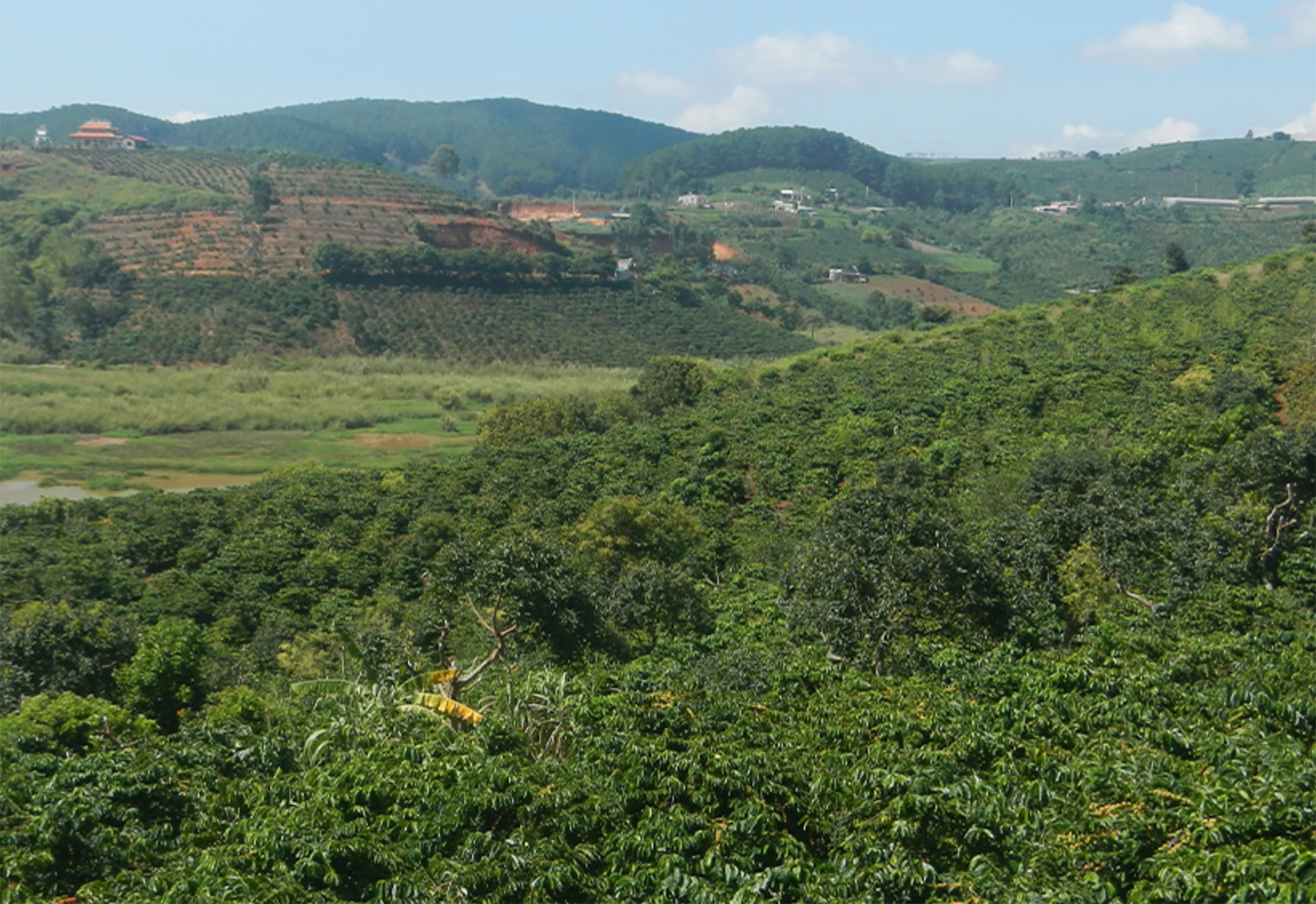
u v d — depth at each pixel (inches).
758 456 2775.6
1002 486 2161.7
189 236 6235.2
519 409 3565.5
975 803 673.6
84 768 862.5
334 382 4788.4
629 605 1561.3
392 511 2588.6
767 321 6766.7
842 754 831.1
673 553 2118.6
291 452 3796.8
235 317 5393.7
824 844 726.5
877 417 2945.4
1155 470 1961.1
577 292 6451.8
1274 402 2711.6
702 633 1584.6
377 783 772.0
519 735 911.7
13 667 1405.0
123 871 719.1
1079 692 990.4
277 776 848.9
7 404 4094.5
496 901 620.4
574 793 738.8
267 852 676.7
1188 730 830.5
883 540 1330.0
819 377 3548.2
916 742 864.9
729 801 733.9
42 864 696.4
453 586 1338.6
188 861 718.5
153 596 2096.5
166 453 3732.8
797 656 1309.1
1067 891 547.2
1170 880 524.1
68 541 2488.9
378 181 7455.7
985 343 3695.9
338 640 1628.9
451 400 4576.8
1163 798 652.7
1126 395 2888.8
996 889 578.2
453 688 1090.1
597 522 2105.1
